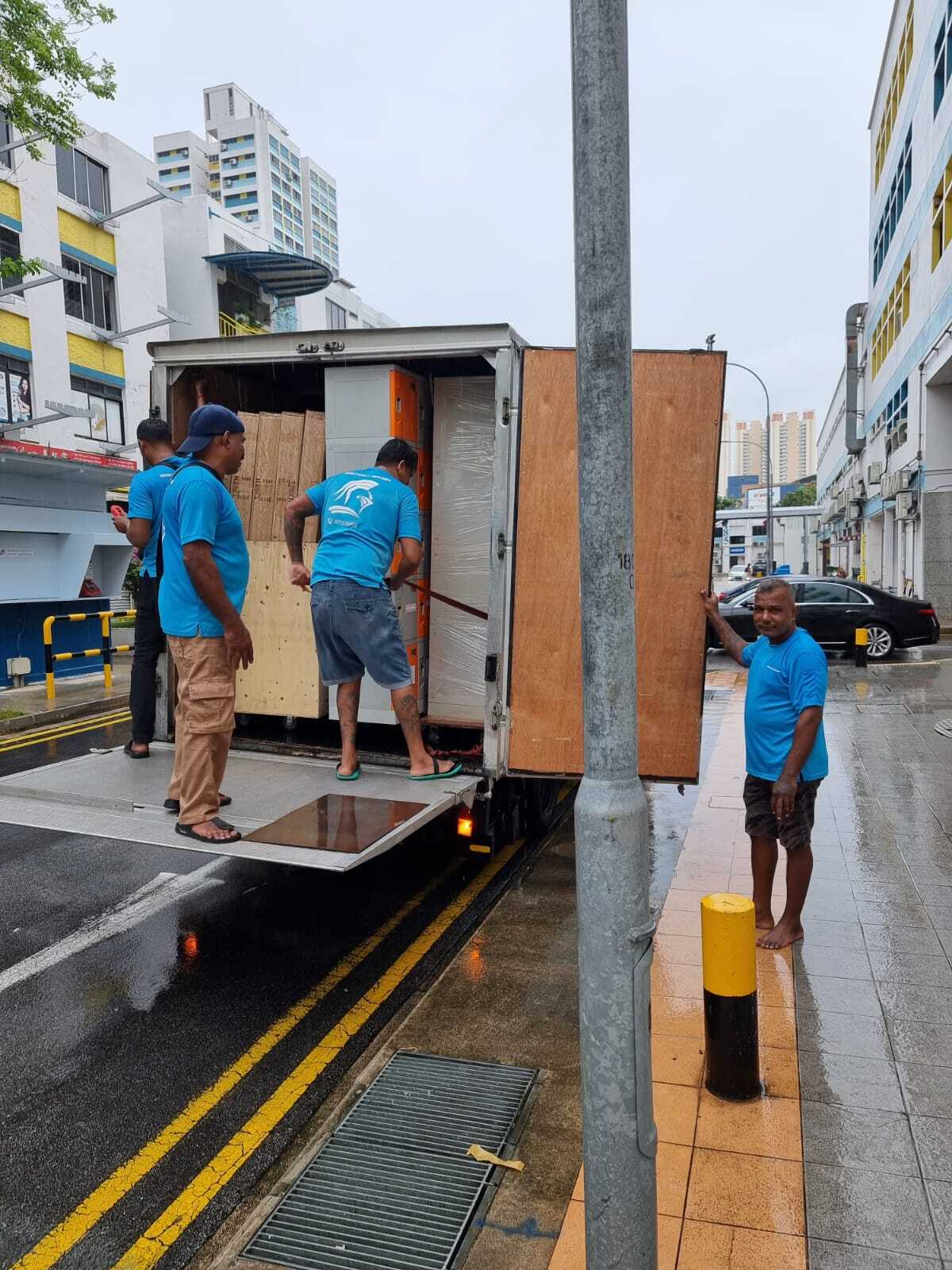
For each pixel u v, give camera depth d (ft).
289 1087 11.32
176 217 109.40
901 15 80.79
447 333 15.48
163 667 17.72
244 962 14.80
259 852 12.32
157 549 16.83
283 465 18.06
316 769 16.63
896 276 84.84
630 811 6.32
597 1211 6.62
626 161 6.01
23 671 41.42
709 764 27.94
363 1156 9.78
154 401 17.42
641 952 6.45
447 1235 8.66
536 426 15.33
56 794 14.84
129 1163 9.93
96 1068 11.71
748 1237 8.38
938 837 19.99
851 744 29.43
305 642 17.89
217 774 13.29
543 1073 11.28
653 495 15.21
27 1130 10.46
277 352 16.57
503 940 15.24
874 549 110.63
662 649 15.30
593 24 5.88
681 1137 9.86
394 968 14.61
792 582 52.19
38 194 76.48
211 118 473.67
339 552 15.03
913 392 74.28
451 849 20.16
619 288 6.03
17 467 53.36
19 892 17.92
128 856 20.22
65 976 14.30
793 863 14.30
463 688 18.24
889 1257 8.11
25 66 33.81
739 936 10.39
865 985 13.25
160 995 13.69
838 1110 10.29
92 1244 8.79
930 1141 9.71
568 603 15.43
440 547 18.22
